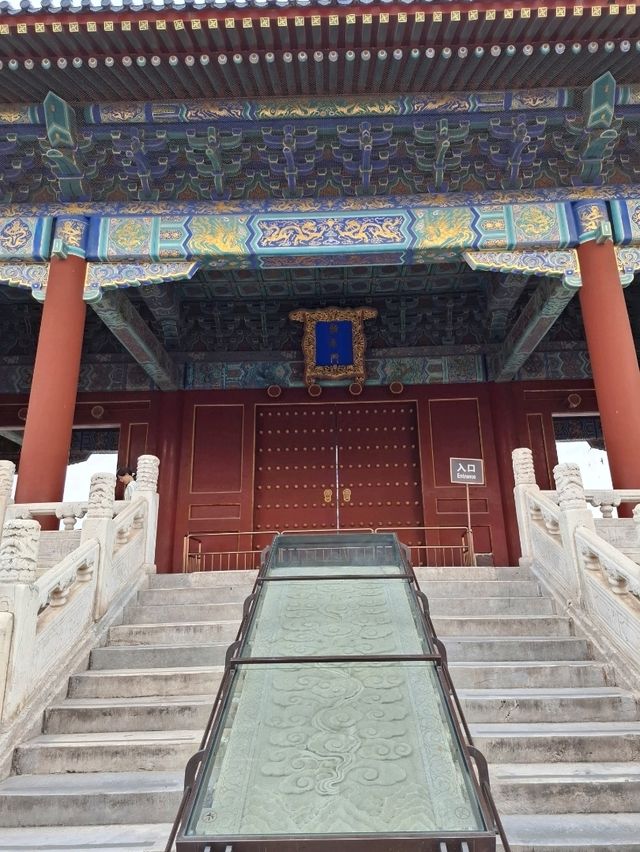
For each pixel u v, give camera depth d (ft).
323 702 15.57
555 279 46.39
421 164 44.86
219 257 44.73
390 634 19.61
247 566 59.31
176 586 36.11
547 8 36.45
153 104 42.65
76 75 40.52
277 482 63.31
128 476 59.36
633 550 34.37
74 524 35.99
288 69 40.09
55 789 18.97
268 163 45.19
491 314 61.00
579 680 25.38
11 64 39.27
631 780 18.56
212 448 63.31
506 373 62.64
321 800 12.11
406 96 42.55
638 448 40.11
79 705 23.70
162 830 17.53
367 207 45.60
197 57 39.01
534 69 40.68
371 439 64.39
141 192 45.70
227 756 13.57
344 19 36.68
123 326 50.01
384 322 65.77
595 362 42.75
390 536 31.12
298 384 65.16
